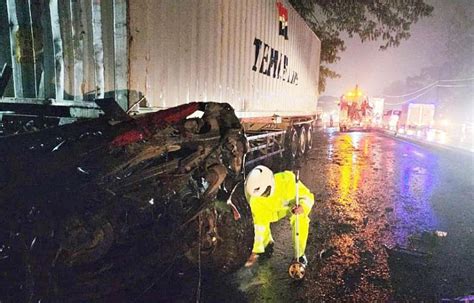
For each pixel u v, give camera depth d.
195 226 3.16
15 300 2.13
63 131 2.54
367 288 3.55
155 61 4.38
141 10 4.06
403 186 8.51
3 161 2.16
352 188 8.05
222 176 3.17
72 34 4.08
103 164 2.54
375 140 21.45
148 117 2.87
